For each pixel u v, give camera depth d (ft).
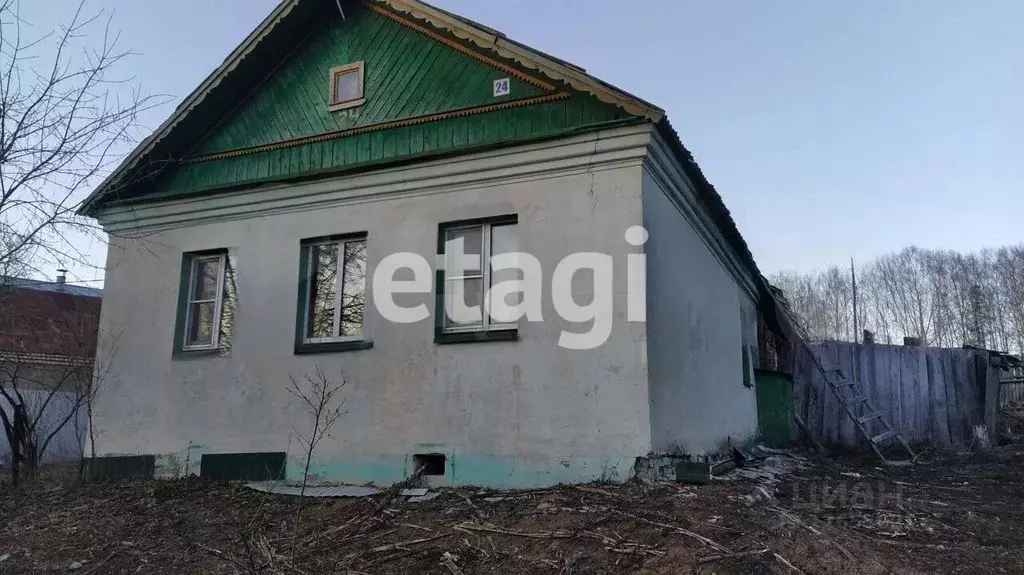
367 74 31.04
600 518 19.63
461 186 27.68
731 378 38.04
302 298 29.99
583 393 24.35
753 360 47.01
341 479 27.32
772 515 20.47
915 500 26.25
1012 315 151.23
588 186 25.63
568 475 24.02
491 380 25.72
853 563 17.08
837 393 45.14
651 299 24.95
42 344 48.21
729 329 38.86
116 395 32.22
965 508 25.22
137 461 31.04
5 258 23.82
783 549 17.65
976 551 19.20
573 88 26.17
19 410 34.55
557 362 24.90
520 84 27.71
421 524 21.03
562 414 24.50
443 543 19.27
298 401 28.71
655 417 24.07
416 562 18.31
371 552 19.25
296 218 30.66
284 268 30.35
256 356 29.94
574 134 25.53
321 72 32.14
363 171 29.17
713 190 30.78
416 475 25.90
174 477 30.19
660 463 24.04
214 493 27.22
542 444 24.58
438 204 27.99
